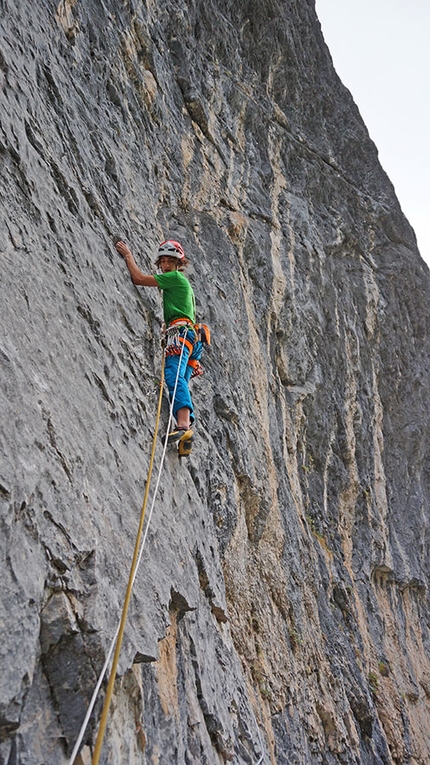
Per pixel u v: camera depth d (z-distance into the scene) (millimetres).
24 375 3566
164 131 8477
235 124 10953
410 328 15805
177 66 9344
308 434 11281
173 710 3959
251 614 7602
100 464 4016
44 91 5340
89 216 5430
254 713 6473
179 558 4660
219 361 7848
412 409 15281
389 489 14016
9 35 4852
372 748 9508
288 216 11852
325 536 10945
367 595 11727
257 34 12266
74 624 3115
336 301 12930
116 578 3596
